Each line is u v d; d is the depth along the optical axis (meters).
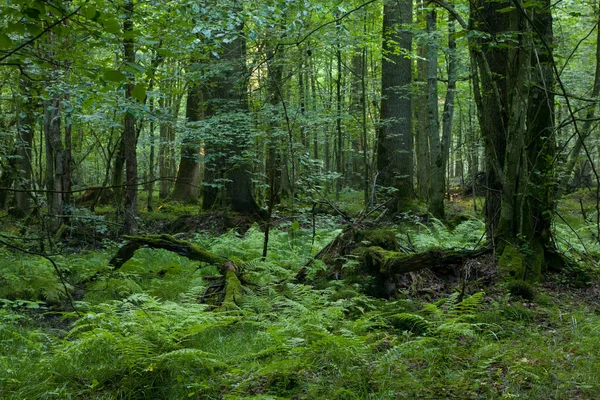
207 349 5.91
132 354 5.27
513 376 4.83
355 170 29.42
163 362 5.29
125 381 5.16
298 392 4.86
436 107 14.72
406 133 16.20
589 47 18.61
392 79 16.36
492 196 9.42
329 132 22.09
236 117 13.63
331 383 4.91
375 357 5.48
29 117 14.20
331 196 22.84
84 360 5.56
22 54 3.62
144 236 9.09
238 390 4.90
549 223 8.83
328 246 8.81
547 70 8.55
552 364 5.04
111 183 19.70
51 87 9.04
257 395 4.65
